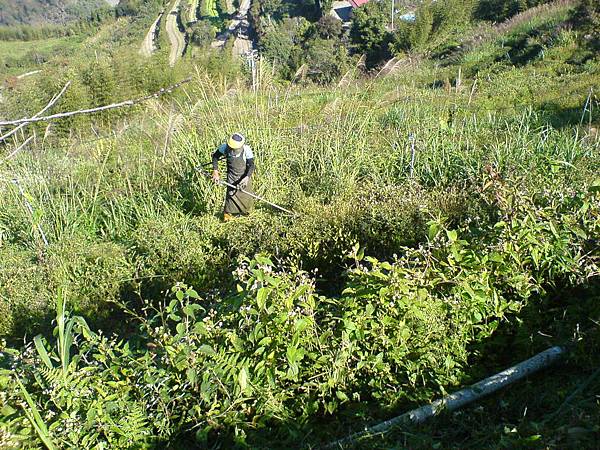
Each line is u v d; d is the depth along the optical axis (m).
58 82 12.48
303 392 3.38
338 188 7.94
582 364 3.28
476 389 3.20
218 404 3.20
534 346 3.54
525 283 3.76
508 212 4.48
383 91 14.23
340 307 3.80
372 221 6.08
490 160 7.33
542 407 3.10
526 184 5.73
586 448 2.51
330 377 3.29
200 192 8.45
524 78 13.73
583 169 6.54
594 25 14.90
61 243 7.29
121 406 3.16
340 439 3.08
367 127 10.22
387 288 3.49
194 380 3.17
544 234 3.97
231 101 9.86
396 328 3.45
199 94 10.65
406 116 10.78
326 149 8.71
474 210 5.70
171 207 8.31
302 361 3.47
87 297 5.92
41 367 3.48
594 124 9.59
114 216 8.25
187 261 6.23
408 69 18.36
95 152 10.63
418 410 3.09
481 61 17.28
